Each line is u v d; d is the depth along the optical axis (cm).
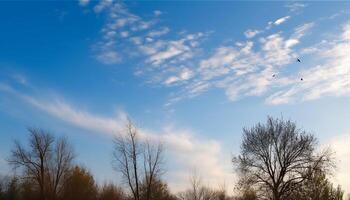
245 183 5853
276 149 5828
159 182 6469
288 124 5916
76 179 7581
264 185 5775
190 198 7869
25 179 7088
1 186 7550
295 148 5747
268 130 5897
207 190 7956
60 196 7412
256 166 5894
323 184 5569
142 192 6156
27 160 7056
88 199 7662
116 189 8075
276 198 5669
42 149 7156
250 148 5922
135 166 6122
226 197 7931
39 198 7275
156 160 6231
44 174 7144
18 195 7450
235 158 5997
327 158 5653
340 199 5584
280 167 5797
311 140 5788
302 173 5647
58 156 7325
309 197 5547
